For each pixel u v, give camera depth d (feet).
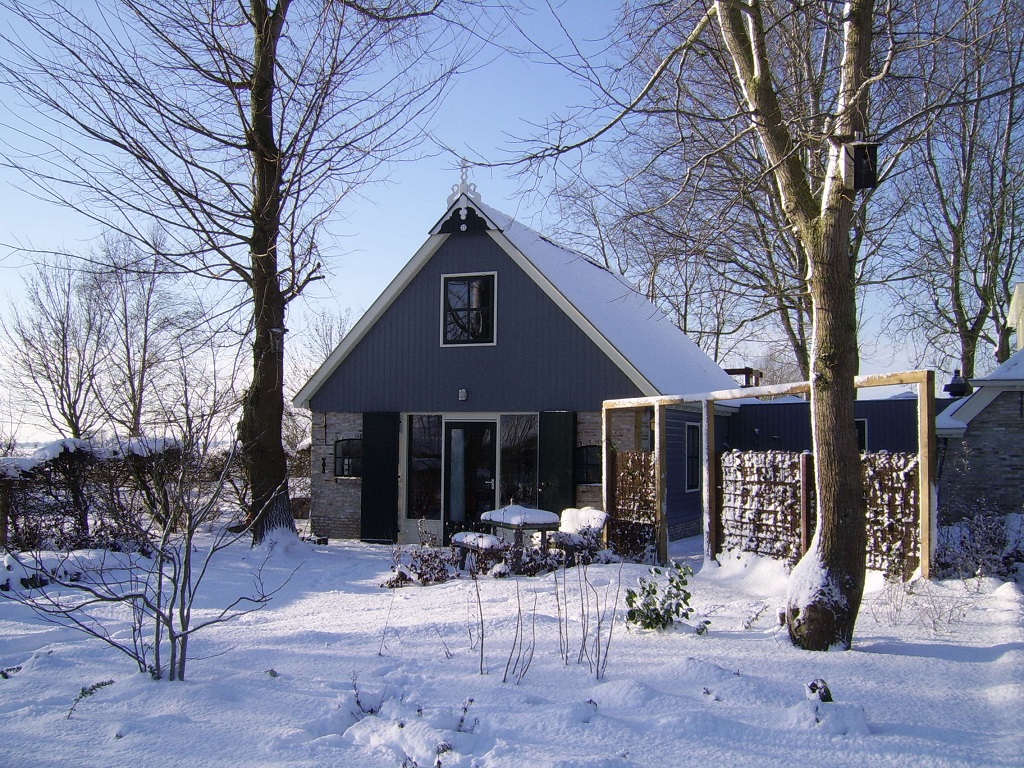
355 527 57.77
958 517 45.44
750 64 22.30
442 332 55.83
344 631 22.67
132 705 14.89
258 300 44.32
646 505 38.17
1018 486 47.26
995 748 12.45
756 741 12.85
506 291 54.29
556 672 17.22
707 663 16.97
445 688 16.07
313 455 59.06
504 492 53.67
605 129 24.47
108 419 38.83
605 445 41.29
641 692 15.05
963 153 69.00
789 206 21.07
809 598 19.27
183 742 12.99
